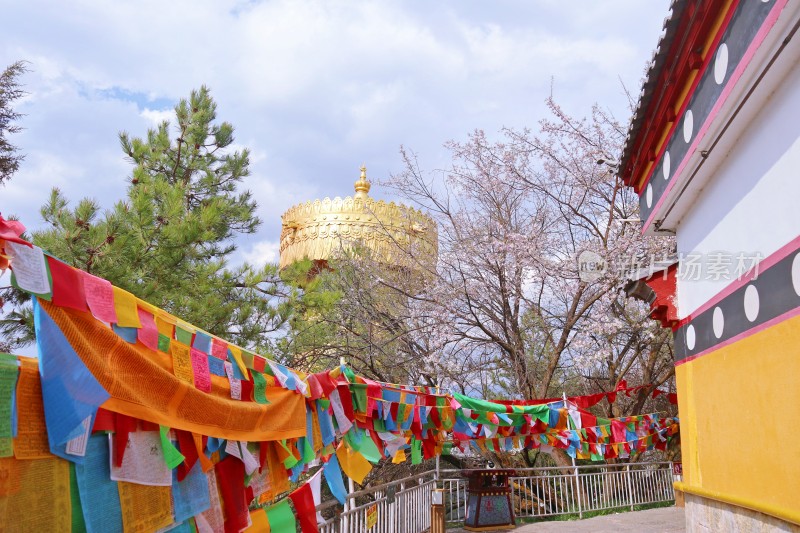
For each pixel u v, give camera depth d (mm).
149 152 14695
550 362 16266
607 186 16844
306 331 13898
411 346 16344
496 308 16578
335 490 7004
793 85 5734
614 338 16609
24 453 2807
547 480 15711
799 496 5773
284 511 5805
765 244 6379
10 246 2717
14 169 14586
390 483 9836
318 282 13539
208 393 4277
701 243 8367
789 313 5895
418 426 9250
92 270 9367
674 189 8469
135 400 3428
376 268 17094
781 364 6062
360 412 7602
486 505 13305
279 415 5445
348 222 18922
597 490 15984
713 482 7961
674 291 9602
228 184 15344
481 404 10953
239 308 12047
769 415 6359
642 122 9078
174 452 3701
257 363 5223
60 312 3037
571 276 15469
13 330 9539
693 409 8773
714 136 7086
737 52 6156
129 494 3449
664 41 7430
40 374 2922
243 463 4883
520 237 15297
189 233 10336
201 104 15141
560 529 13164
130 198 10461
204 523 4277
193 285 11391
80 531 3086
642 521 14086
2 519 2686
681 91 7965
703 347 8336
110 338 3309
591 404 14234
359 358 15664
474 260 16125
